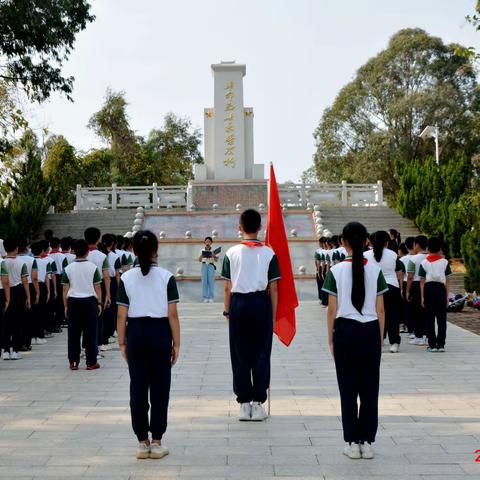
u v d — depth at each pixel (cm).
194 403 723
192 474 486
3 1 2011
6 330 1052
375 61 4750
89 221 2798
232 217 2727
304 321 1515
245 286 642
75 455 535
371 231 2716
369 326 519
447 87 4431
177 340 539
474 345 1150
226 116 3231
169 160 5203
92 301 952
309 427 618
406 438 575
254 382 645
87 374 916
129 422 645
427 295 1068
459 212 2378
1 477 482
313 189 3091
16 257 1061
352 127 4878
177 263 2306
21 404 727
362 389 525
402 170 2903
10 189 2853
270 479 472
